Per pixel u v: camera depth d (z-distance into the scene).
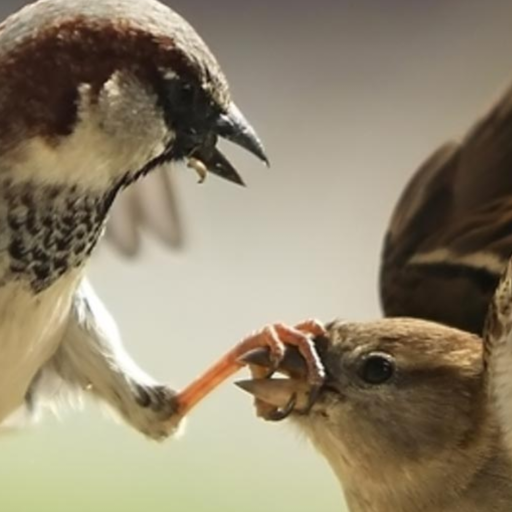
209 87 1.95
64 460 2.16
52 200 1.95
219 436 2.17
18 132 1.94
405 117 2.60
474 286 1.97
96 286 2.28
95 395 1.99
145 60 1.94
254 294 2.30
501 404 1.94
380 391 1.96
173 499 2.15
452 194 1.97
